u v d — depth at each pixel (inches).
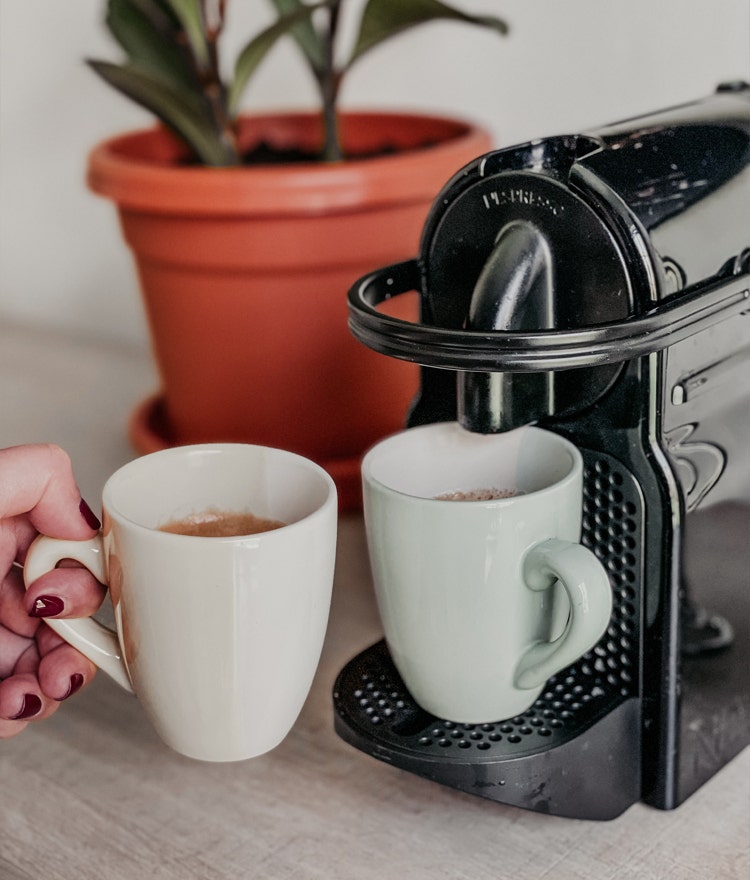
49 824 16.2
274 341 24.0
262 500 14.9
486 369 13.1
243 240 22.7
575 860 15.1
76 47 35.7
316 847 15.6
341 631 20.4
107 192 23.8
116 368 34.8
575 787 15.2
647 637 15.2
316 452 25.0
